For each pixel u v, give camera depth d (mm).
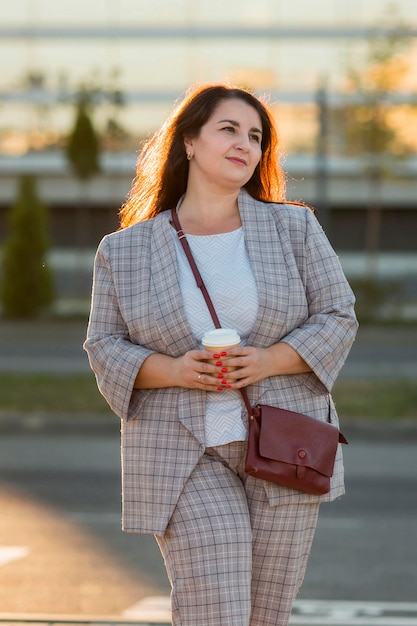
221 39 50531
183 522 5277
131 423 5527
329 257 5668
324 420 5629
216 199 5730
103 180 52125
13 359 30938
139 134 50625
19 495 14367
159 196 5957
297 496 5445
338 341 5496
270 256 5590
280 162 6094
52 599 9242
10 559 10758
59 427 20578
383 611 8914
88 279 51906
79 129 43156
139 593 9484
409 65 41906
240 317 5496
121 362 5461
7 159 52531
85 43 51062
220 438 5402
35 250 42062
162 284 5551
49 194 52562
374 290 42625
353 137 42906
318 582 9969
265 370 5375
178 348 5492
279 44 50156
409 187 50938
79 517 12930
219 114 5672
